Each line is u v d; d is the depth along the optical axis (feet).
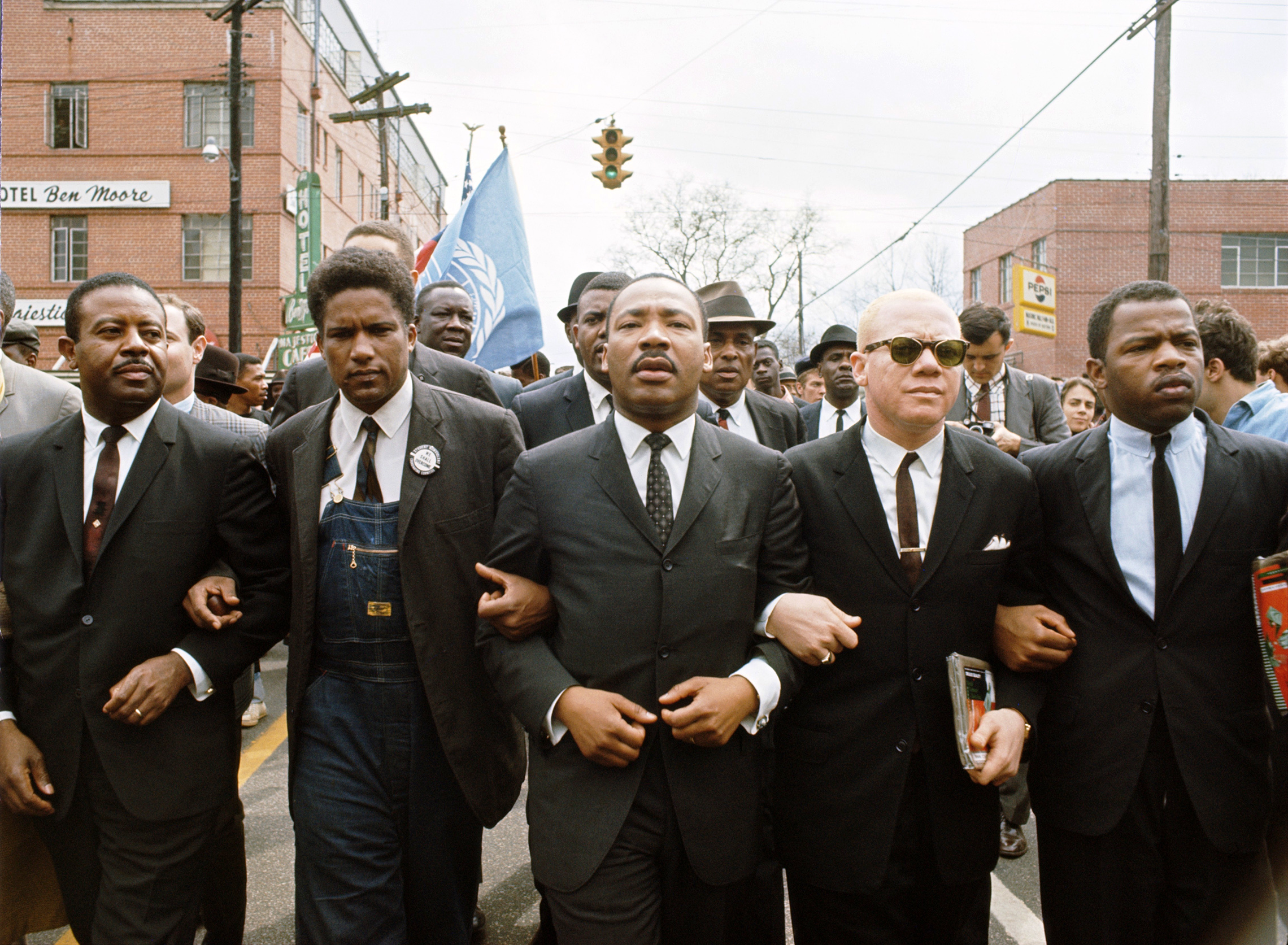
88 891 7.86
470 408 8.39
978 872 7.28
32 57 68.64
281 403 11.02
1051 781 7.52
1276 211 77.66
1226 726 7.09
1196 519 7.20
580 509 7.06
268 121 69.21
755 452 7.52
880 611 7.27
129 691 7.31
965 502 7.33
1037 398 15.02
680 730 6.55
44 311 69.51
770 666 6.90
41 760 7.58
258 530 8.19
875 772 7.16
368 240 12.28
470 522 7.98
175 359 11.93
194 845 7.83
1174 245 77.82
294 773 7.77
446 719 7.74
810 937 7.57
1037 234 81.00
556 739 6.89
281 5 68.85
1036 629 7.31
